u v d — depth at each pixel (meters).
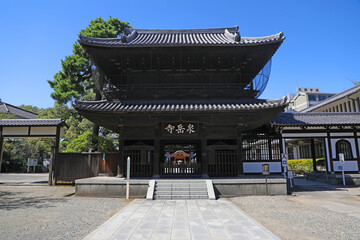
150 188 12.73
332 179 19.25
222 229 7.06
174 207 10.20
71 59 25.11
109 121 14.91
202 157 14.81
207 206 10.38
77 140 21.88
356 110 34.75
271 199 12.23
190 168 15.22
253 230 6.96
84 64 24.92
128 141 16.12
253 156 18.98
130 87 16.22
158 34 19.53
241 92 15.16
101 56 15.38
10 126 18.59
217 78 16.45
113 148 22.23
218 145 15.28
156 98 15.30
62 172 18.25
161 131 14.84
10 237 6.51
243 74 17.98
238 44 14.12
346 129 20.34
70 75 25.38
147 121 14.73
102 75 24.44
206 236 6.46
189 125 14.76
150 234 6.64
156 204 10.88
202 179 13.75
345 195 14.09
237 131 15.27
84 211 9.72
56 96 25.05
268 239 6.23
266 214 9.17
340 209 10.13
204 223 7.69
